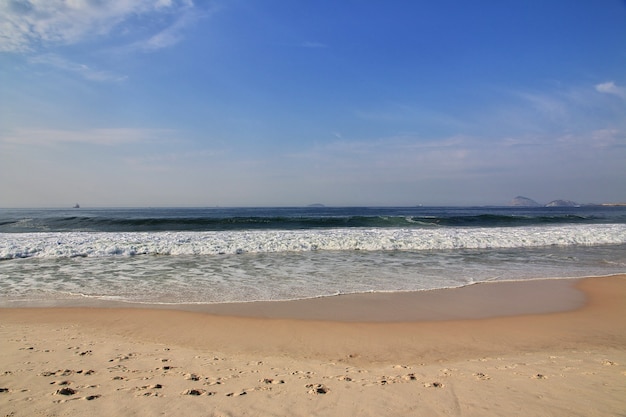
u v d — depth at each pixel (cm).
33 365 461
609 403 357
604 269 1206
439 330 639
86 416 327
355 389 396
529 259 1378
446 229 2262
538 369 461
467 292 903
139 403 355
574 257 1431
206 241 1619
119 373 439
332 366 481
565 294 896
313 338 597
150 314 713
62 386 395
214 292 880
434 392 388
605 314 742
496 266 1236
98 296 842
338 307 768
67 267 1174
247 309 749
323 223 2830
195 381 418
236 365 479
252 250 1513
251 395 378
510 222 3200
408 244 1638
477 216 3347
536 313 744
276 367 473
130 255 1406
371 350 547
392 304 793
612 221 3506
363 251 1542
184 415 332
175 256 1393
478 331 636
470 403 359
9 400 356
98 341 570
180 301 804
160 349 540
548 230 2186
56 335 595
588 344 578
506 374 443
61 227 2555
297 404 357
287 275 1071
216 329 635
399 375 443
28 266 1189
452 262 1301
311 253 1482
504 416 332
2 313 715
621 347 563
